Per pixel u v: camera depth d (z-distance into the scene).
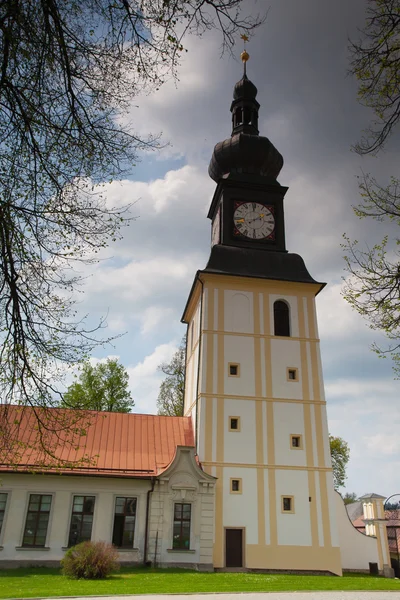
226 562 27.80
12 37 7.84
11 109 8.49
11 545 26.25
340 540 31.61
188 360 38.78
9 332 9.98
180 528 27.53
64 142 8.95
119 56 8.52
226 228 36.81
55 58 8.24
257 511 29.03
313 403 32.06
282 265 35.56
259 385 31.95
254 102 43.03
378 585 20.25
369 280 11.57
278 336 33.44
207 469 29.56
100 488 27.92
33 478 27.56
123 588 17.98
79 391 44.78
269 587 18.86
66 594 16.31
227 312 33.47
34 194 9.20
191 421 33.72
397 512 42.94
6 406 11.03
